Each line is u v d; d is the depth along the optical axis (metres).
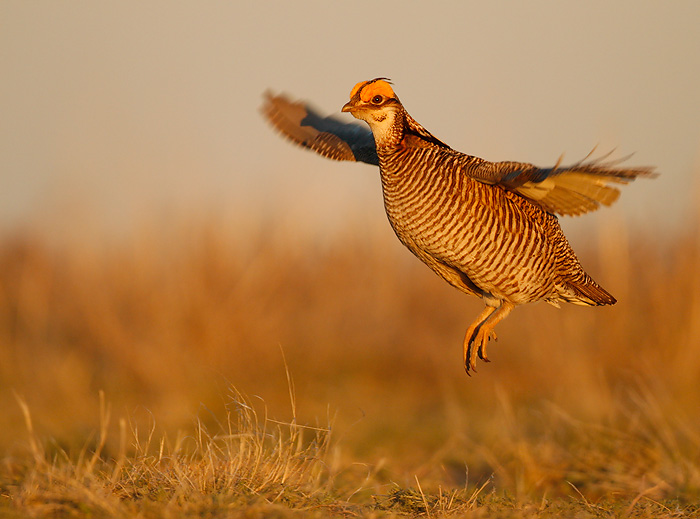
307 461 8.52
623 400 12.84
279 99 9.70
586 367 13.91
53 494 6.86
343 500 7.76
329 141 9.58
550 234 8.74
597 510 7.70
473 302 16.16
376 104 8.61
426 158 8.49
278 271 15.63
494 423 11.74
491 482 9.66
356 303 16.19
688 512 7.70
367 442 11.45
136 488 7.19
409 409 13.64
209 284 15.18
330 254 16.64
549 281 8.97
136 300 15.30
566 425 11.23
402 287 16.48
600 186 7.55
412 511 7.46
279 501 7.07
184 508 6.61
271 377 14.62
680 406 12.02
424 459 10.77
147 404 13.21
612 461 9.55
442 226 8.41
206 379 13.96
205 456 7.73
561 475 9.49
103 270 16.34
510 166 7.96
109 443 10.36
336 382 14.99
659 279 14.63
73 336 16.20
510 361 15.25
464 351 9.26
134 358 14.26
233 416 12.34
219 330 14.75
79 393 13.81
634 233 15.59
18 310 16.92
